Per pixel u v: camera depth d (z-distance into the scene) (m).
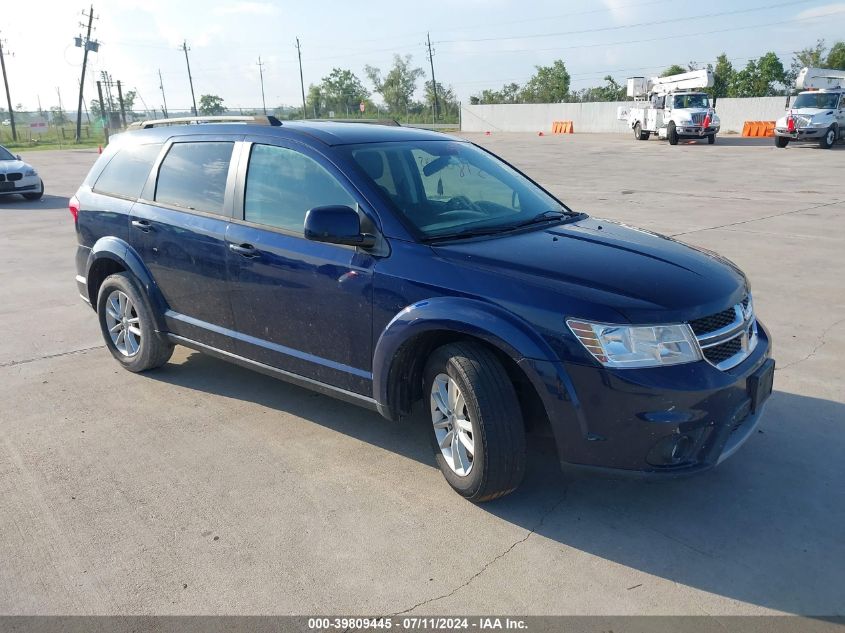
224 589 2.90
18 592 2.90
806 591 2.85
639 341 2.99
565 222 4.13
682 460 3.11
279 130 4.24
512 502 3.49
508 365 3.37
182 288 4.70
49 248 10.50
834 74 28.94
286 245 3.98
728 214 11.88
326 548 3.15
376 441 4.16
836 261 8.25
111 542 3.22
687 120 31.25
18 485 3.72
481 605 2.78
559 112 53.31
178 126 4.95
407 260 3.49
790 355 5.32
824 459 3.83
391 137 4.31
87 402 4.77
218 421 4.45
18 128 80.12
